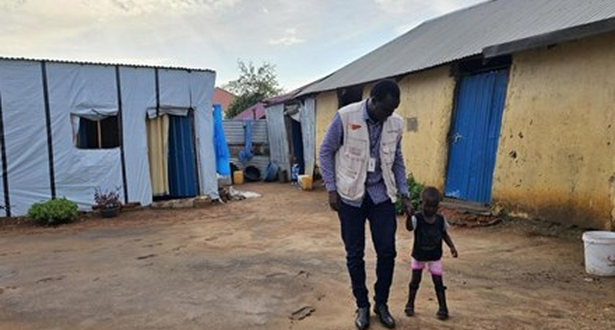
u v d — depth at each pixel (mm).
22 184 10281
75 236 8453
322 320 3918
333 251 6500
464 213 8656
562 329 3646
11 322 4121
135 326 3930
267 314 4102
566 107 7254
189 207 11648
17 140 10188
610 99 6598
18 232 8977
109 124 11367
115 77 11141
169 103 11867
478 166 9328
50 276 5629
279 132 18375
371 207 3750
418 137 10961
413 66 10867
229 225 9102
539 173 7707
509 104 8328
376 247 3758
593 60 6828
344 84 13688
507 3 11852
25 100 10219
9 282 5418
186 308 4320
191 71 12125
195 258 6340
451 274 5230
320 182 16000
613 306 4141
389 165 3713
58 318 4188
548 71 7582
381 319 3754
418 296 4445
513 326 3717
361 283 3775
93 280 5379
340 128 3658
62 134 10609
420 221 3863
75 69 10680
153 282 5215
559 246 6414
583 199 6969
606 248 5027
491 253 6176
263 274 5379
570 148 7184
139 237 8180
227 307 4312
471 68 9695
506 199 8328
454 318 3881
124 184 11320
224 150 14688
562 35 6762
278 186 16562
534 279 5016
